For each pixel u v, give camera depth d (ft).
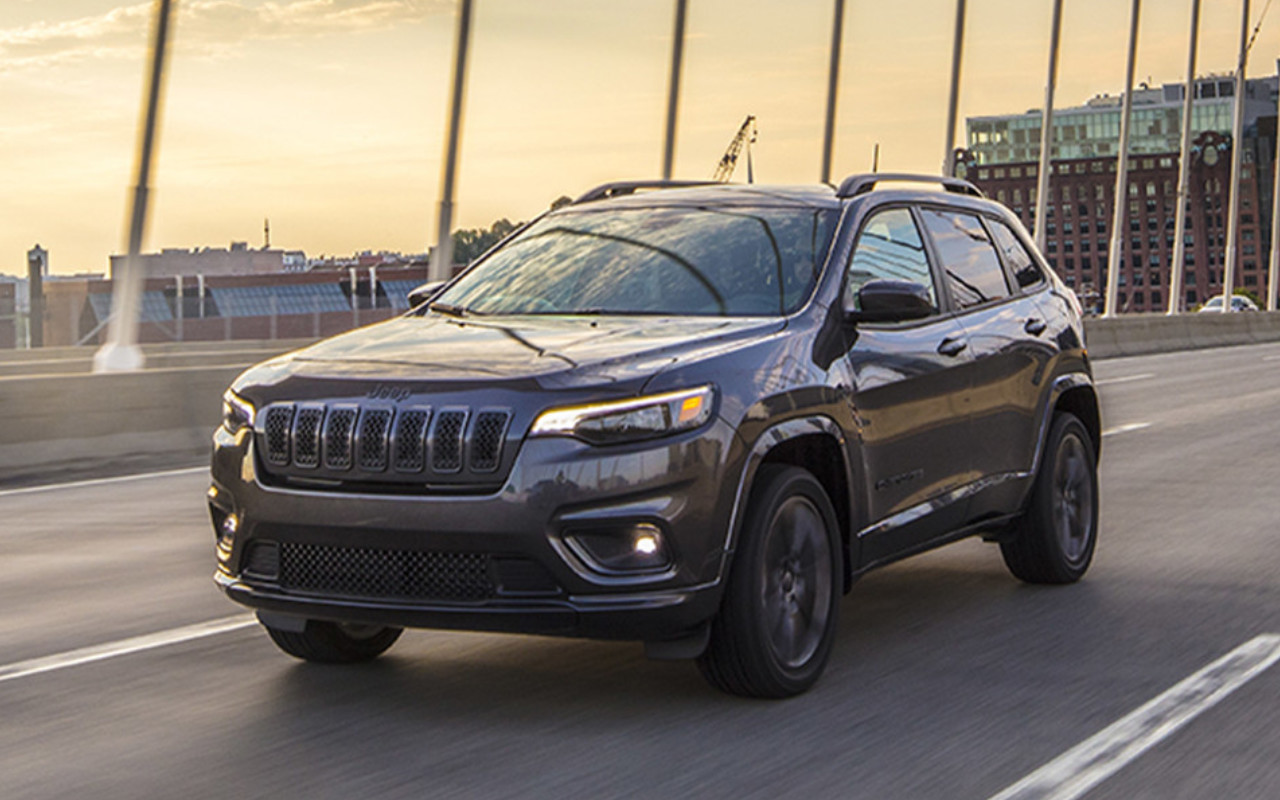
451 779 15.17
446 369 17.19
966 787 14.80
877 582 26.16
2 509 39.32
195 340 149.28
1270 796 14.49
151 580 27.55
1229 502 35.42
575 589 16.38
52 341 130.52
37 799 14.82
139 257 70.23
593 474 16.34
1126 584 25.59
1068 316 26.16
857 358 19.75
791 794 14.62
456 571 16.58
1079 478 25.81
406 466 16.66
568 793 14.70
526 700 18.21
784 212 21.39
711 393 17.13
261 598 17.52
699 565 16.83
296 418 17.28
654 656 17.30
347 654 20.02
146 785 15.17
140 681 19.54
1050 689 18.60
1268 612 23.15
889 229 21.99
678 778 15.14
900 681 19.06
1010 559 25.25
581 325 19.10
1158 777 15.07
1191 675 19.22
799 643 18.33
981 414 22.70
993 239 25.03
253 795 14.79
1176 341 142.31
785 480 17.93
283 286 153.99
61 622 23.75
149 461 50.98
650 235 21.45
